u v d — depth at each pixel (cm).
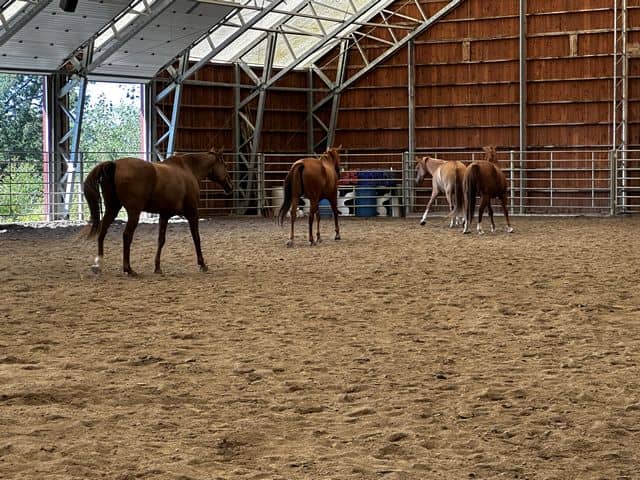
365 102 2403
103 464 355
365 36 2372
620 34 2120
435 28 2309
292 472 349
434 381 504
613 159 2106
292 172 1349
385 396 471
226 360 560
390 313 743
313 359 563
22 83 2433
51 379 502
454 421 424
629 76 2125
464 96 2300
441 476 346
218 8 1873
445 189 1777
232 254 1243
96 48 1934
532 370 532
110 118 2547
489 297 827
